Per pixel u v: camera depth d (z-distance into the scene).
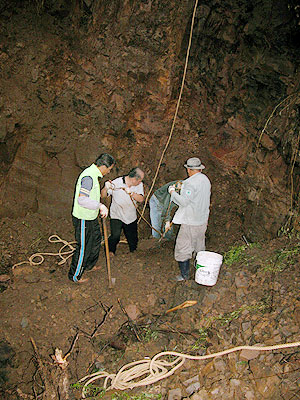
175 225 5.95
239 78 5.68
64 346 4.09
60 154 5.89
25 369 3.92
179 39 5.80
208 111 6.24
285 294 3.96
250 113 5.69
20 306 4.44
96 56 5.76
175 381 3.48
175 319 4.29
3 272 5.22
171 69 5.95
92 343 4.12
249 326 3.76
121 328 4.31
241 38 5.51
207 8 5.54
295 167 5.04
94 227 4.61
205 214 4.64
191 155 6.25
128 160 6.18
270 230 5.31
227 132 6.02
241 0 5.25
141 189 5.14
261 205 5.47
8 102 5.44
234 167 5.91
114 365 3.86
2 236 5.61
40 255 5.40
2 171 5.70
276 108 5.25
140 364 3.73
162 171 6.24
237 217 5.91
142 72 5.88
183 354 3.64
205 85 6.16
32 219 5.89
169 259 5.54
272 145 5.37
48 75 5.66
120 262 5.34
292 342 3.40
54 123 5.76
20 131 5.63
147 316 4.47
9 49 5.39
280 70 5.10
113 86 5.86
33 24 5.47
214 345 3.73
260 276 4.40
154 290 4.82
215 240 5.91
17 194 5.84
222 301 4.26
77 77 5.79
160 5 5.55
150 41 5.77
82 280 4.84
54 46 5.60
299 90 4.88
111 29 5.68
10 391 3.73
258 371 3.26
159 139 6.23
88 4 5.51
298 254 4.47
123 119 5.99
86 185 4.25
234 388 3.18
